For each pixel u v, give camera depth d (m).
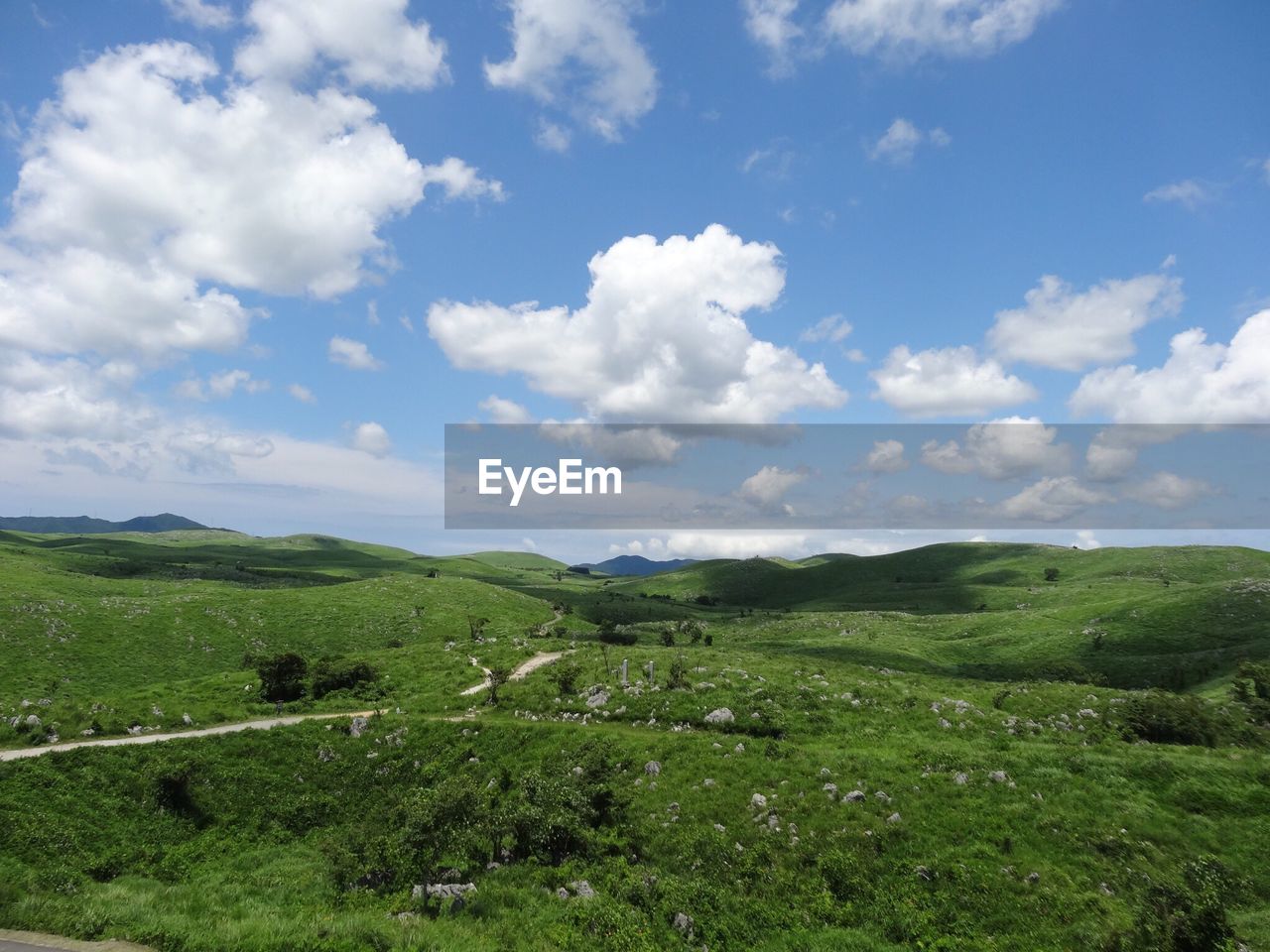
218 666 95.69
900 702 46.72
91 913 21.81
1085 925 22.66
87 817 34.84
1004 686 54.88
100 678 84.00
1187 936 20.56
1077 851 27.06
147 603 113.75
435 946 20.91
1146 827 28.27
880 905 25.16
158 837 34.84
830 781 33.03
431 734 44.38
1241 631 111.81
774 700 46.34
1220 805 29.64
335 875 29.22
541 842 29.86
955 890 25.36
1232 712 51.47
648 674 54.09
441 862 29.73
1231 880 24.44
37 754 39.28
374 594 140.38
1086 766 33.09
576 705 48.28
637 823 31.88
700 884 26.48
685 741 39.09
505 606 151.62
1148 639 118.12
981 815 29.39
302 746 43.78
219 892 28.55
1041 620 141.25
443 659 66.19
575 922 24.56
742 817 31.17
